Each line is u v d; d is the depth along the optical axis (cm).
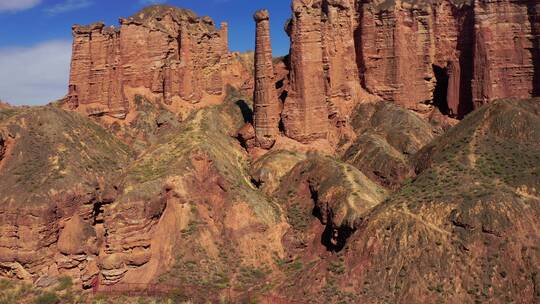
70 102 9088
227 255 6600
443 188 6234
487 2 9150
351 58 9744
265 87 8206
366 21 9838
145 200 6412
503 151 6769
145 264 6316
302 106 8175
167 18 10400
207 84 10531
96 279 6319
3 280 6284
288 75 8831
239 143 8719
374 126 9319
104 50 9288
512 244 5319
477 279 5166
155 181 6775
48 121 7875
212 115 9262
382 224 5834
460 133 7500
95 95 9200
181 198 6875
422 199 6038
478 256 5316
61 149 7506
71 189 6725
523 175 6147
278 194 7588
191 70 10125
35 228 6269
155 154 7606
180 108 9894
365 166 8075
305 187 7506
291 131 8231
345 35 9612
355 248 5791
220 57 10944
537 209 5662
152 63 9875
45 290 6134
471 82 9356
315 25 8250
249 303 5678
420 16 9894
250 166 8175
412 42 9875
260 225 6850
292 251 6812
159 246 6475
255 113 8369
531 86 9069
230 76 11150
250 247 6706
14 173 6981
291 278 6031
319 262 6094
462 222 5534
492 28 9162
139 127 9250
